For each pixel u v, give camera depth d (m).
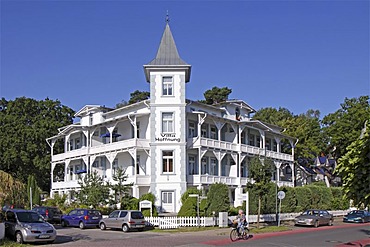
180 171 44.62
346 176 13.61
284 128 67.50
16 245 23.12
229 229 33.91
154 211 36.94
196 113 46.81
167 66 45.34
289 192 45.81
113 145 47.91
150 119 45.38
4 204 26.86
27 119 66.88
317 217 39.34
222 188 36.75
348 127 61.75
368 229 36.38
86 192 40.22
